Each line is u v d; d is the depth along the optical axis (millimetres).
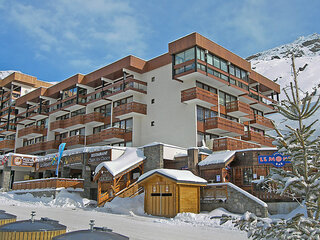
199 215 17547
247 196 18078
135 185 24594
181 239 11812
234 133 31625
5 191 37562
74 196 27578
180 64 29672
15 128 53688
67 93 42031
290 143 7473
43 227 6621
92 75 38781
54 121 44969
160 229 14117
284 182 7441
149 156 26078
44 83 59500
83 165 30047
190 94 28969
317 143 7246
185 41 29359
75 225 14781
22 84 56406
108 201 23938
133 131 33500
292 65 7926
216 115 31922
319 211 6852
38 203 26781
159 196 19766
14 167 40219
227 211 18641
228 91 34062
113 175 23406
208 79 30250
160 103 32688
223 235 12773
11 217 8258
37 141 48344
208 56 29984
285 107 7895
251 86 39344
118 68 35000
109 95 35906
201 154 24484
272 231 6352
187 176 19766
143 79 35188
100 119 37969
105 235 5492
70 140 39594
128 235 12375
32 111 49531
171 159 26047
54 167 35000
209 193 20234
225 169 22766
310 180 7102
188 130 29438
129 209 21328
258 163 22141
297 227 6215
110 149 27562
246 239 11875
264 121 39344
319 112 48125
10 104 54156
